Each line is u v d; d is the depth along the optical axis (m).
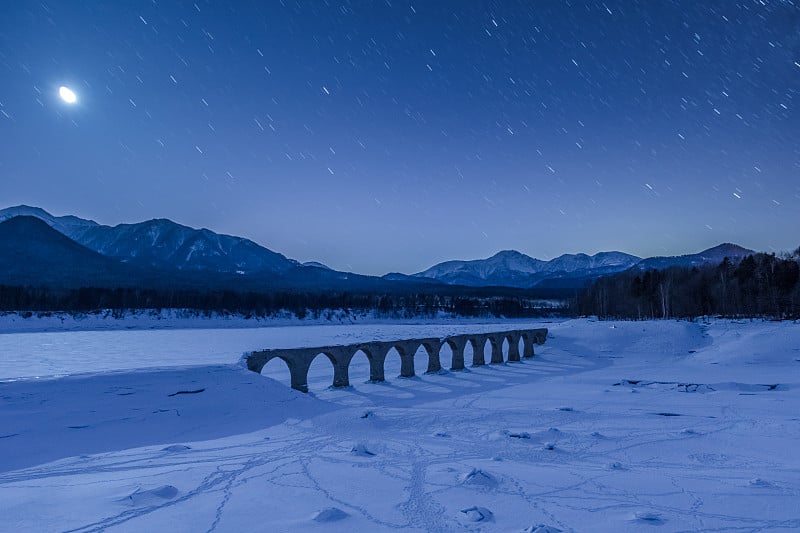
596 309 144.75
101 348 96.12
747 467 20.05
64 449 22.30
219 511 14.15
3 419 25.27
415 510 14.45
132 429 26.20
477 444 24.14
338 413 31.42
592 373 59.88
